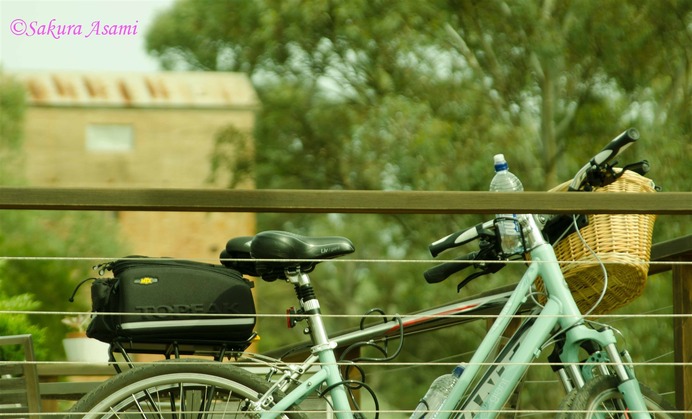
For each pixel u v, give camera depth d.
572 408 5.79
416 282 28.38
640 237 6.12
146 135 28.34
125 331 5.58
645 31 26.25
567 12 26.69
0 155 26.81
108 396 5.56
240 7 30.81
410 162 25.88
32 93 27.31
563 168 27.72
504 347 6.05
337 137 29.98
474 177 25.61
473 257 6.37
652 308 22.08
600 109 27.34
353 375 7.52
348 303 34.72
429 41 27.45
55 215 24.59
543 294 6.09
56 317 21.34
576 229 6.03
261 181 30.45
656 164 25.02
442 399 5.91
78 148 27.50
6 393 6.32
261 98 30.19
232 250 6.16
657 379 21.12
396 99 26.62
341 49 28.73
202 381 5.64
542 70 27.55
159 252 25.64
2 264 15.96
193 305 5.68
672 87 26.69
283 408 5.64
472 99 27.12
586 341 6.01
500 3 27.09
